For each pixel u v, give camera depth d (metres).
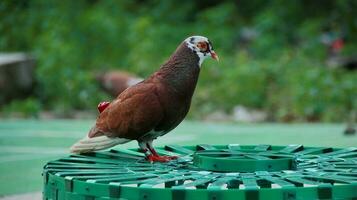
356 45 20.05
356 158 5.01
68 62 17.23
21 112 16.12
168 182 4.13
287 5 22.55
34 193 7.41
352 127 12.27
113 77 16.23
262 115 15.52
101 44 18.83
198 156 4.65
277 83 16.14
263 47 19.45
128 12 21.98
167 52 18.34
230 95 16.09
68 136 12.01
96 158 5.02
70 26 18.91
